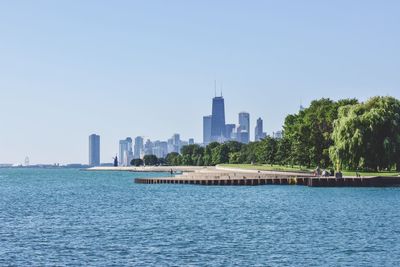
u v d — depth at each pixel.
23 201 137.50
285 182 163.00
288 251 61.69
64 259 58.84
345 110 155.25
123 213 102.12
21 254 61.50
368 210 98.75
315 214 94.44
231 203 118.00
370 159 144.50
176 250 62.75
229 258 58.38
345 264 55.53
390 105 148.88
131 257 59.41
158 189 175.00
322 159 183.62
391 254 59.88
